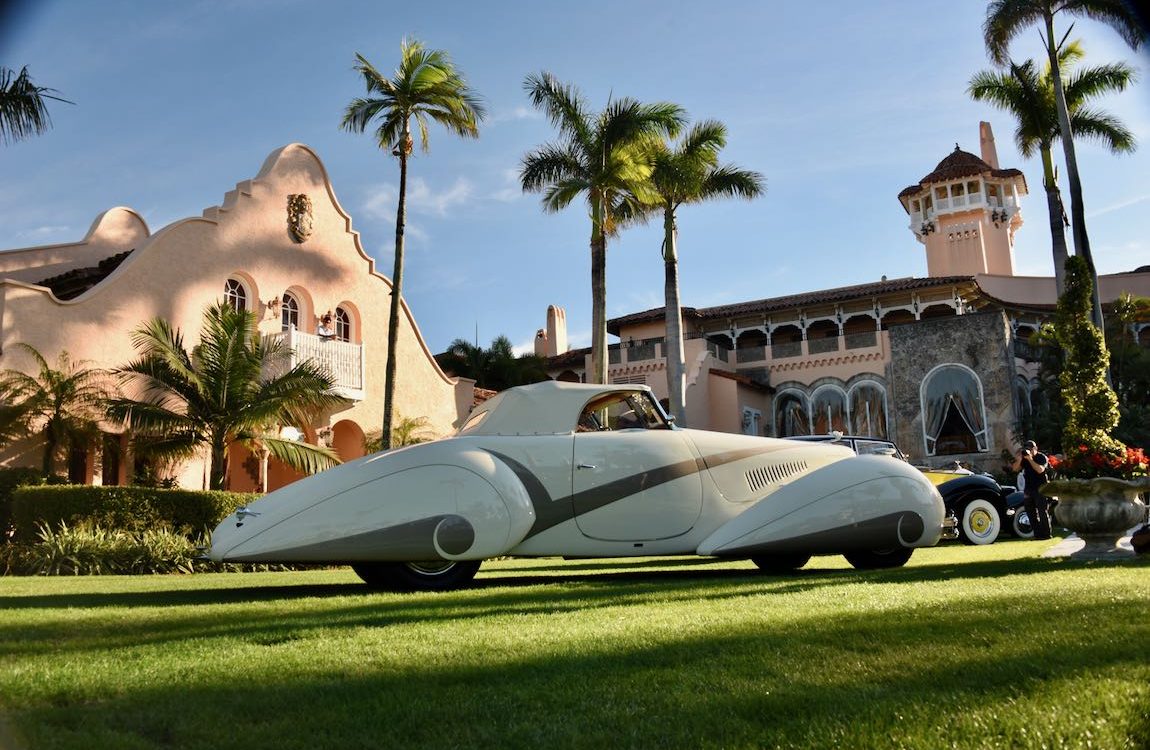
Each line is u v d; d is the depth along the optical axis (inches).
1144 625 137.8
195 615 189.5
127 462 658.8
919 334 1430.9
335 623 169.8
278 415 650.2
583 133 935.0
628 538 291.1
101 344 652.1
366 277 907.4
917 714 88.4
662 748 81.1
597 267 920.3
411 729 89.0
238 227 778.2
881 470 320.8
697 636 140.5
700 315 1696.6
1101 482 330.0
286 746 84.2
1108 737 80.7
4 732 88.8
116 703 101.0
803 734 83.1
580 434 297.6
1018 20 1016.2
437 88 788.6
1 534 530.3
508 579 307.6
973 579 241.3
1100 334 360.2
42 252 765.9
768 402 1604.3
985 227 2042.3
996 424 1343.5
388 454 273.3
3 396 563.8
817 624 149.9
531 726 88.3
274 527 255.8
